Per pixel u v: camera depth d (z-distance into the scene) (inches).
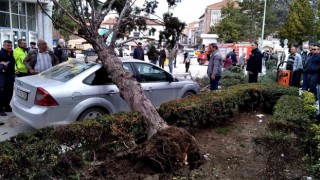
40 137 155.2
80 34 214.8
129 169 157.8
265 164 175.3
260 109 311.3
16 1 864.3
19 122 267.3
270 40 1999.3
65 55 418.6
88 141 161.2
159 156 157.5
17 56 321.7
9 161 126.0
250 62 436.1
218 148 209.5
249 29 1942.7
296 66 446.9
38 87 215.8
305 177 155.0
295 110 215.8
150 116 181.0
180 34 348.5
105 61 207.8
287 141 166.7
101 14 221.0
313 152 167.3
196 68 1168.8
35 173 134.4
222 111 250.4
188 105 219.5
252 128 257.1
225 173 169.6
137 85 193.3
